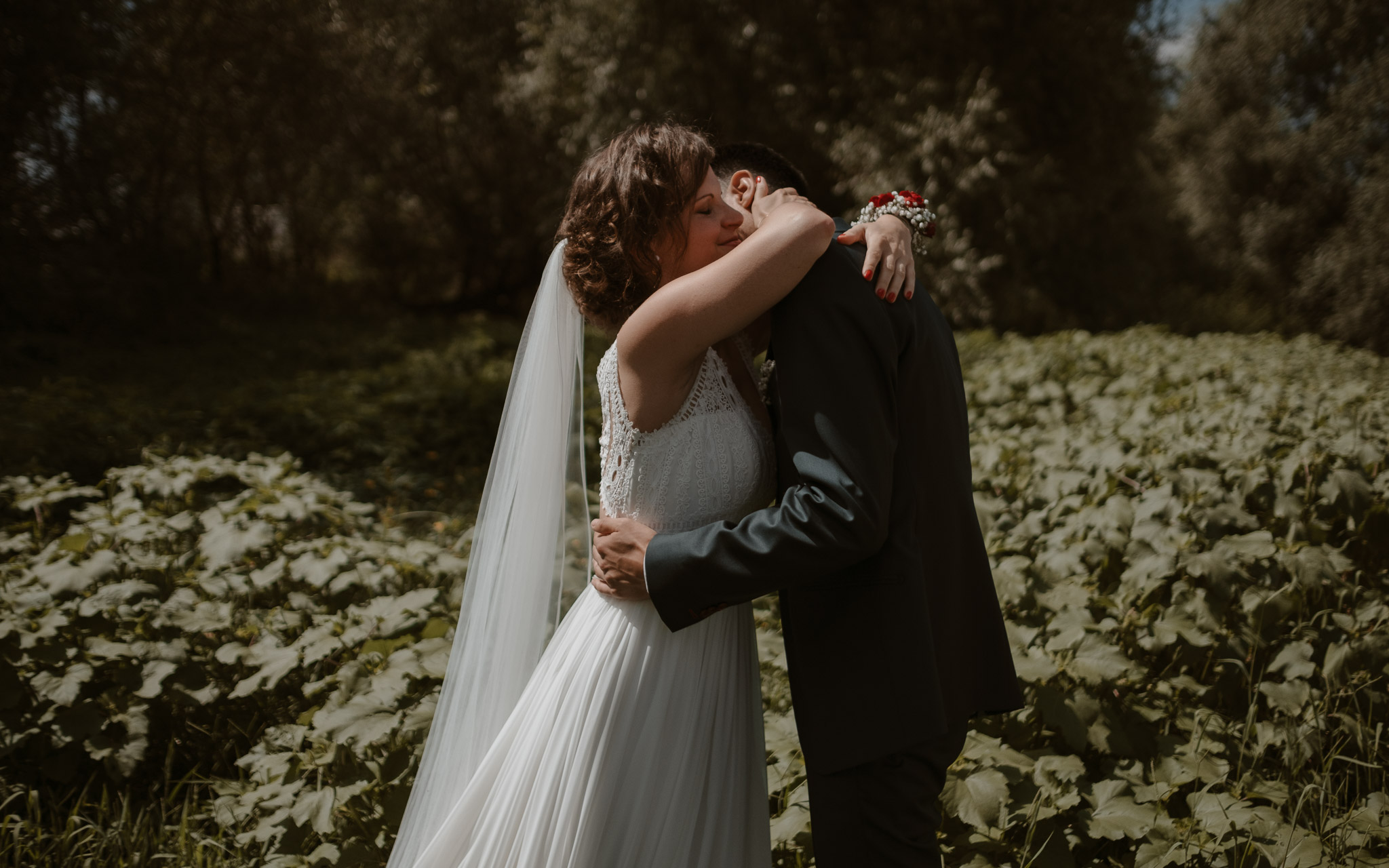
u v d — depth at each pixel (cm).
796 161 1686
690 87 1603
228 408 747
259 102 1720
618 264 151
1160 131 2308
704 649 155
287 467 483
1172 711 252
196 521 412
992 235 1479
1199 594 270
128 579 320
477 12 2136
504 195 2294
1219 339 1068
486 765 166
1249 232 2131
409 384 920
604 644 155
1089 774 233
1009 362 789
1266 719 258
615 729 152
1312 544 311
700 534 139
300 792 226
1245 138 2125
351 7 1905
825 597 144
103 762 262
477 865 159
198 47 1570
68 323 1237
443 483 646
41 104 1273
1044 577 285
